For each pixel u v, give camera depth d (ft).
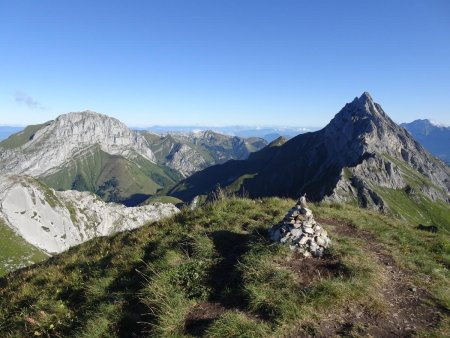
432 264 46.06
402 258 46.37
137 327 36.96
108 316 38.55
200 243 47.19
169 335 33.30
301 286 37.17
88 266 53.26
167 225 59.47
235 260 44.04
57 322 41.34
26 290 51.67
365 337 31.12
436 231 66.54
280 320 32.91
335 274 39.06
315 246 42.86
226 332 32.12
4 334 42.86
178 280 41.70
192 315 36.55
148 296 39.42
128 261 48.83
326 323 33.30
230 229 51.57
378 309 34.99
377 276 40.29
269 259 41.11
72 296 46.21
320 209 65.16
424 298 37.86
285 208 61.57
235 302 37.24
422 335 31.42
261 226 50.65
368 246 49.62
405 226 63.36
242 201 63.72
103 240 68.13
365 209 73.87
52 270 56.95
